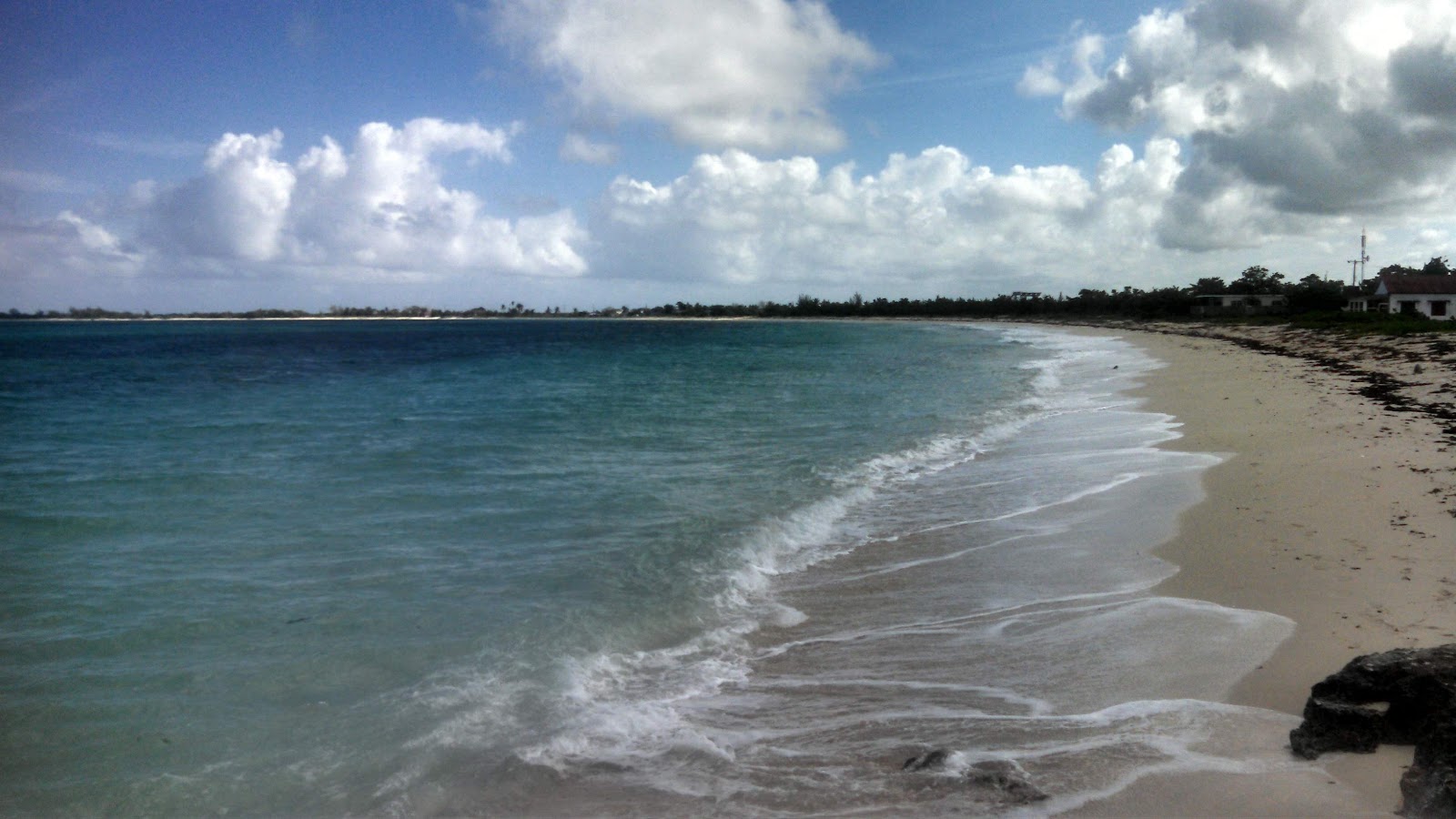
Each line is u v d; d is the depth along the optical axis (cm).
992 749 549
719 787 522
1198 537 1001
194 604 882
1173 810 457
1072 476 1405
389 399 3067
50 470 1644
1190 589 840
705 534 1133
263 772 572
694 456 1731
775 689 683
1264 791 470
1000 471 1491
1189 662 669
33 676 715
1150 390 2656
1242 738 539
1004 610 836
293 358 6175
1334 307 7912
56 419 2534
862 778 521
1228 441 1589
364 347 8056
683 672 725
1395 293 6569
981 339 8119
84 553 1068
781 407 2611
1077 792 481
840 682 690
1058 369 3850
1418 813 420
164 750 602
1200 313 9950
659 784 532
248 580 961
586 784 538
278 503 1339
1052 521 1141
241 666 732
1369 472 1218
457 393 3269
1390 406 1850
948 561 1002
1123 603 819
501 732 617
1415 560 845
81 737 618
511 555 1047
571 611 859
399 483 1484
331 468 1644
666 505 1298
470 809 518
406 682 699
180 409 2816
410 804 530
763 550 1070
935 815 468
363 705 661
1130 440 1708
